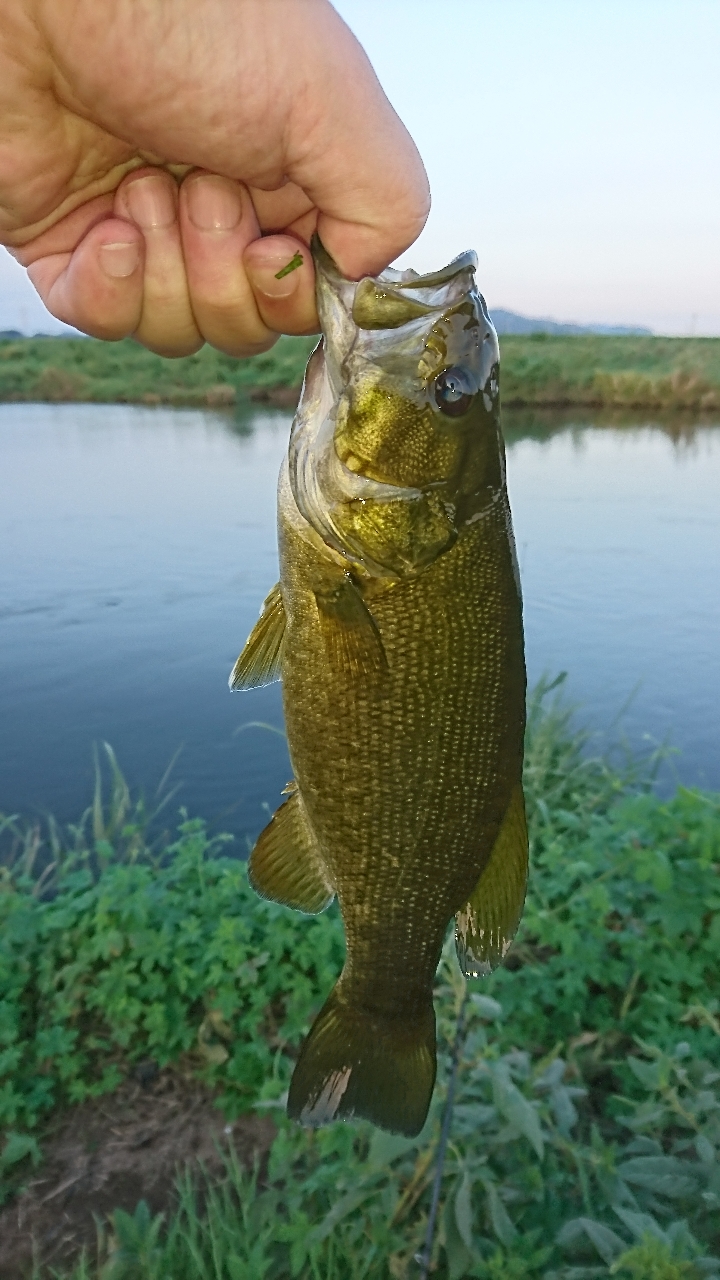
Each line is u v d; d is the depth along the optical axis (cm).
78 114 20
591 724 84
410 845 24
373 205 21
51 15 17
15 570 127
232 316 23
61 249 23
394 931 25
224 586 120
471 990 47
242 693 88
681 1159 37
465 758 24
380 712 23
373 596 23
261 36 18
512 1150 38
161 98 18
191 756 77
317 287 22
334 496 22
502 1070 36
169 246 22
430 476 22
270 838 26
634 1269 30
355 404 22
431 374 22
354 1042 26
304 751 24
